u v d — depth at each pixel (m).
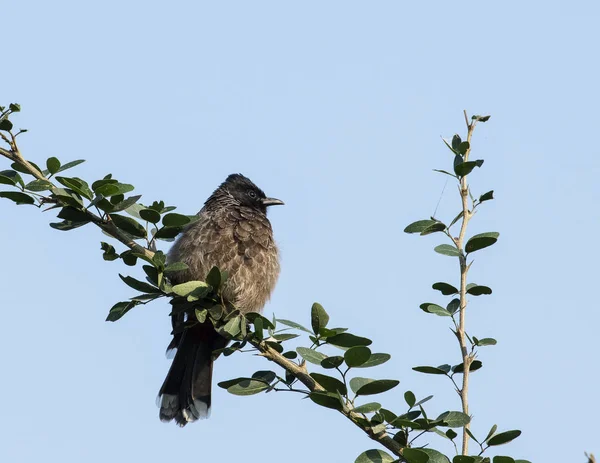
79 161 10.58
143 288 10.48
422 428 9.20
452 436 9.22
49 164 10.44
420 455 8.73
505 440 9.10
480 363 9.70
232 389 9.91
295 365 9.93
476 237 9.75
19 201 10.18
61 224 10.46
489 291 9.92
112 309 10.41
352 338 9.48
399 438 9.28
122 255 10.27
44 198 10.29
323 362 9.30
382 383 9.30
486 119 10.09
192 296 10.52
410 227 10.01
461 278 9.77
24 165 10.30
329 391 9.32
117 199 10.21
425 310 9.83
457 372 9.59
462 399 9.36
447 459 8.91
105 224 10.47
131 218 10.47
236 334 10.09
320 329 9.45
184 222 10.45
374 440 9.29
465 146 9.89
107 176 10.42
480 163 9.80
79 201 10.16
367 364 9.34
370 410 9.02
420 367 9.59
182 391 14.05
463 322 9.65
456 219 9.99
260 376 10.05
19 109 10.09
